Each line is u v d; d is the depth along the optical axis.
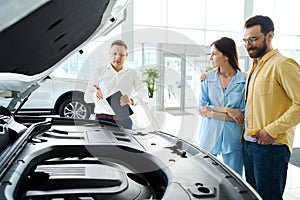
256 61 1.39
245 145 1.40
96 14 0.64
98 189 0.61
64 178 0.64
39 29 0.48
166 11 5.66
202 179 0.63
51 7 0.41
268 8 6.34
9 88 0.78
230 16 6.19
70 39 0.71
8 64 0.57
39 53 0.63
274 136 1.20
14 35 0.43
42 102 3.49
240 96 1.48
